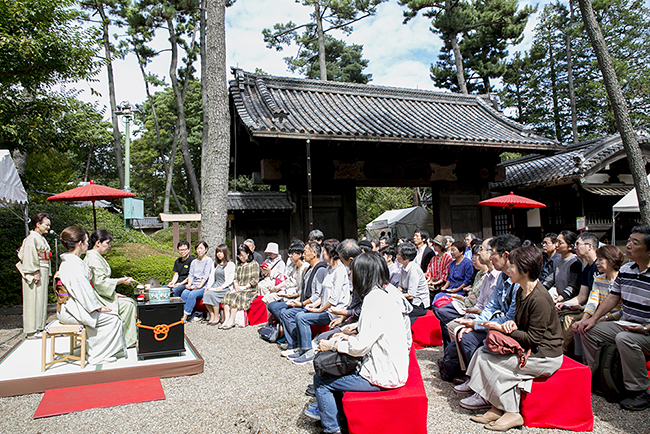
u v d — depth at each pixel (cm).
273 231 995
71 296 423
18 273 818
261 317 676
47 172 1233
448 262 624
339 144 943
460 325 402
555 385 295
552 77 2377
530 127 1163
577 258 460
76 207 1255
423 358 470
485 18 1900
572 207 1169
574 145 1300
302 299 517
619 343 327
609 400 338
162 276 896
